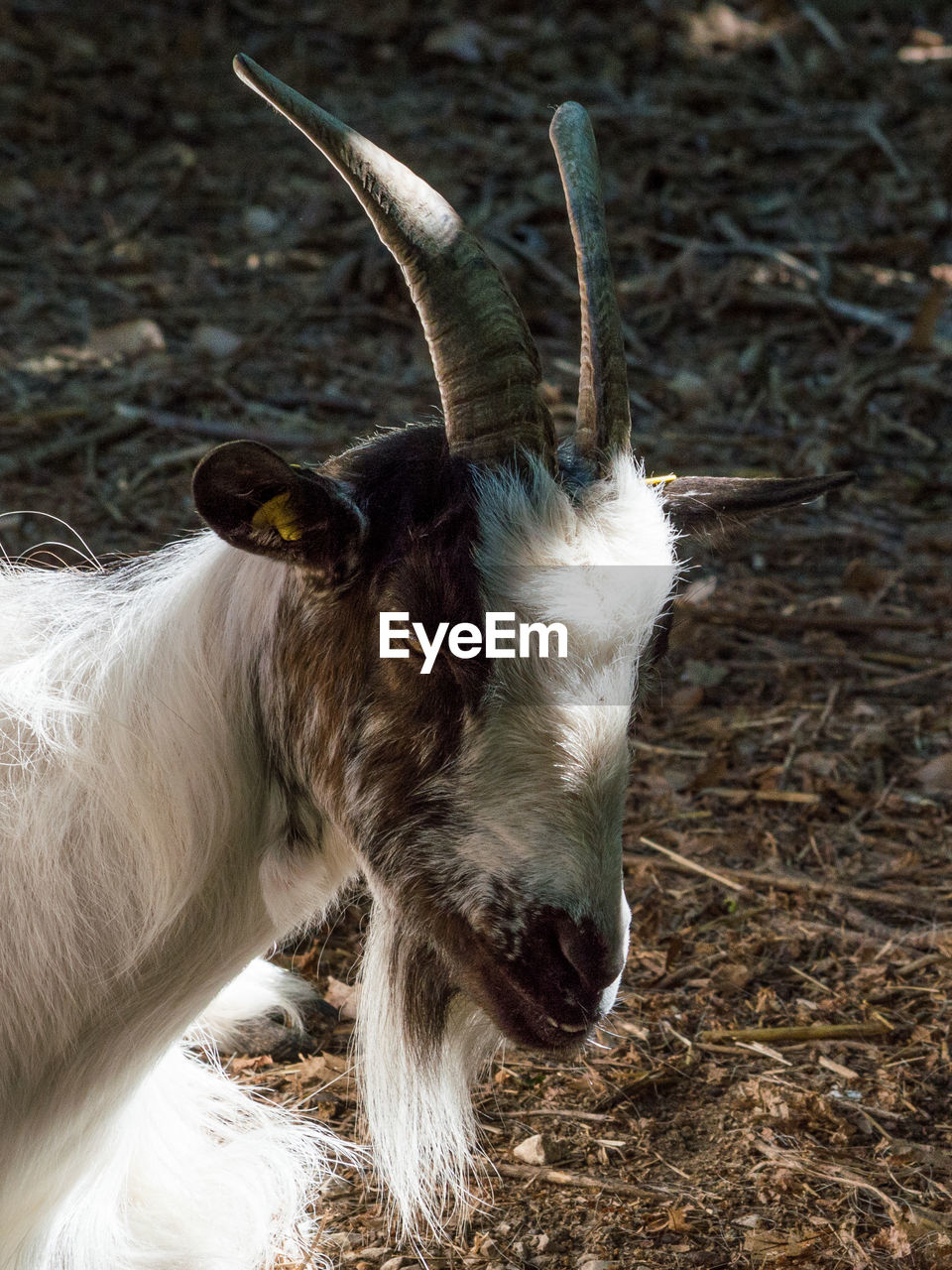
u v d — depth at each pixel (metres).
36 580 2.91
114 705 2.57
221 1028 3.53
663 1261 2.83
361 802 2.47
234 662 2.58
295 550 2.37
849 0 12.27
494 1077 3.41
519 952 2.35
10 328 7.53
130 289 8.07
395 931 2.69
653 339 7.89
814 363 7.66
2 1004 2.51
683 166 9.67
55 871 2.52
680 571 2.80
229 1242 2.90
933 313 7.57
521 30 11.41
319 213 8.92
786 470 6.61
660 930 3.95
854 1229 2.91
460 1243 2.91
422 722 2.37
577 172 2.57
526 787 2.30
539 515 2.31
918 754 4.84
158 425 6.61
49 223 8.73
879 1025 3.57
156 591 2.74
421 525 2.35
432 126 9.94
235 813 2.57
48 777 2.58
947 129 10.32
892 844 4.36
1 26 10.72
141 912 2.53
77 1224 2.75
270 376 7.21
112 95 10.20
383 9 11.58
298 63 10.66
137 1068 2.63
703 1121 3.26
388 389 7.16
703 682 5.21
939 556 6.15
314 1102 3.38
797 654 5.43
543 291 7.98
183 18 11.37
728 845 4.33
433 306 2.37
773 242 8.89
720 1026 3.59
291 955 3.90
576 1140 3.20
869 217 9.27
